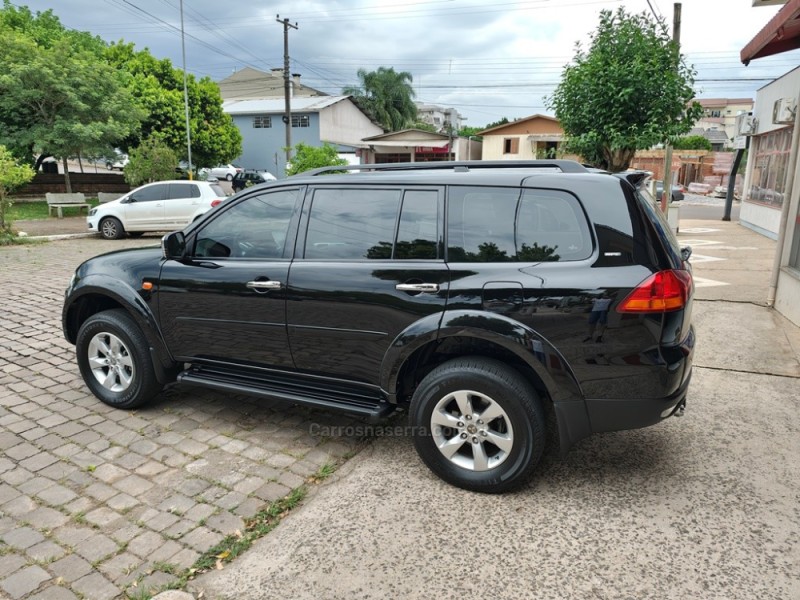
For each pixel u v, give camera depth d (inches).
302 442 141.6
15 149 777.6
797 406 158.2
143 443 139.5
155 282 147.3
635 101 305.1
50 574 94.3
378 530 106.0
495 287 111.5
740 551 98.7
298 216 134.6
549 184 113.3
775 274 262.5
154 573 95.0
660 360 104.7
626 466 127.8
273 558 98.8
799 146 247.0
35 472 125.5
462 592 90.1
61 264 391.9
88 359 160.6
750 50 279.9
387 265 121.4
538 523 107.3
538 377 118.3
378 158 1684.3
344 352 127.1
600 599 88.3
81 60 813.9
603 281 105.6
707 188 1483.8
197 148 1119.6
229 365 144.3
